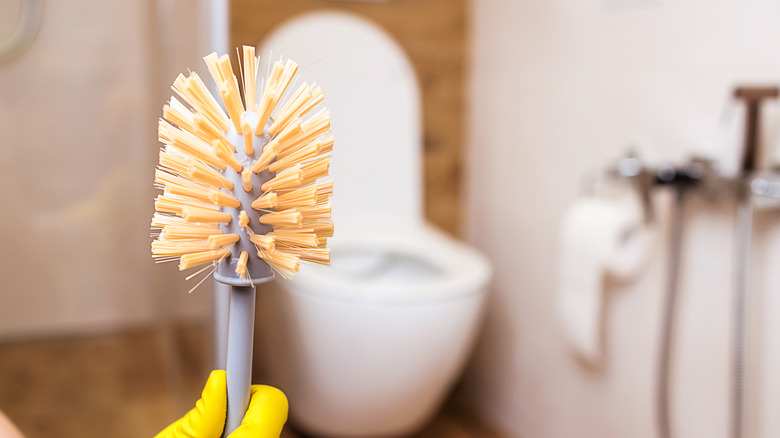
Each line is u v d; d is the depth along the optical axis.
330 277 1.10
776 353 0.86
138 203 1.37
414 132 1.43
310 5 1.42
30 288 1.30
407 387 1.10
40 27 1.19
